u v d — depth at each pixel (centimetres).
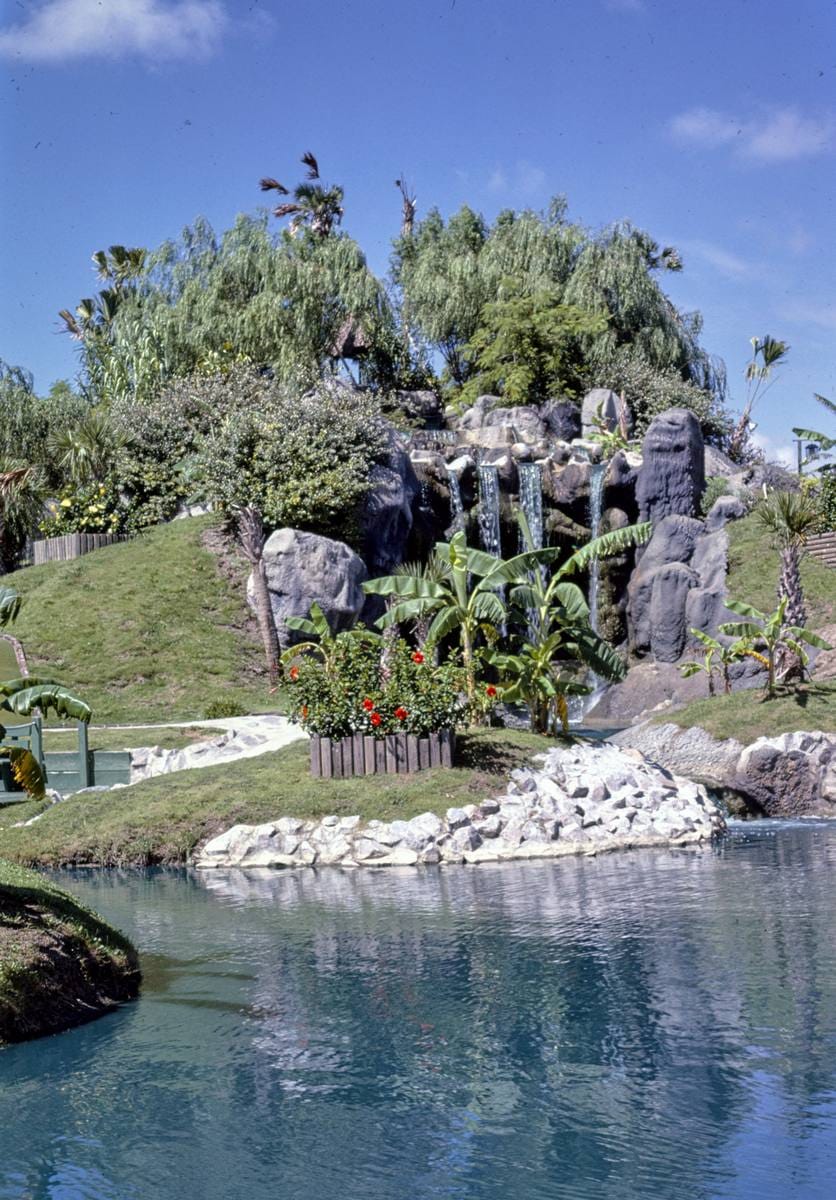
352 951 1477
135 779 2834
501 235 7550
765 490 5197
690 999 1220
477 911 1681
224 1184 845
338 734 2483
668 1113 945
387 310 6450
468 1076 1040
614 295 7062
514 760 2480
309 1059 1095
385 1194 822
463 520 5028
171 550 4625
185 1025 1209
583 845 2203
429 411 6575
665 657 4591
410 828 2202
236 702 3809
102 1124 959
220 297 6234
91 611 4225
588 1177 838
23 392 6481
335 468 4647
